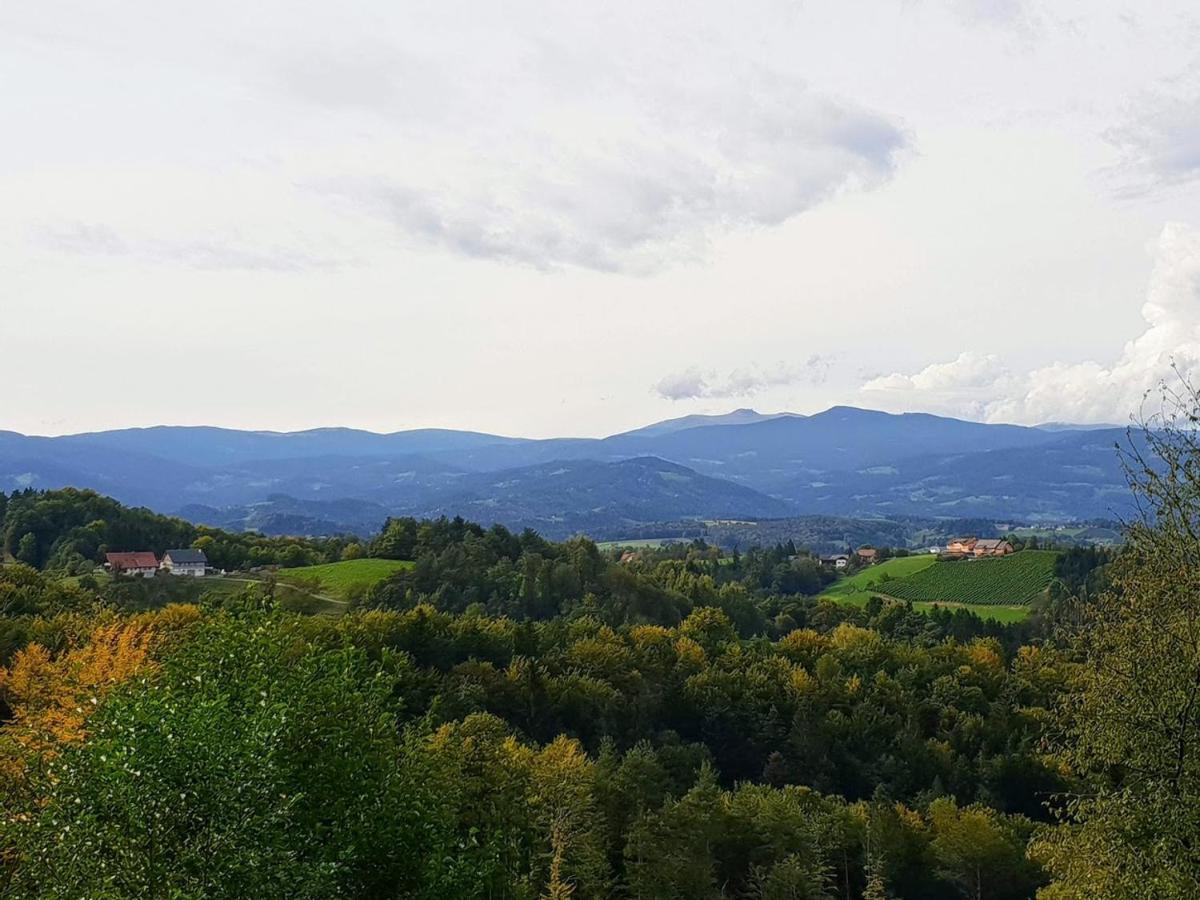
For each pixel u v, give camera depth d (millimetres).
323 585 115188
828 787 75812
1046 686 90688
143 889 13898
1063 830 21406
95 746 15031
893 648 103062
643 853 48375
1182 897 16422
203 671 18766
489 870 20312
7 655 52312
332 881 16141
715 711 83250
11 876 15484
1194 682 17984
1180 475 19641
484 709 70125
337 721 19875
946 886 61531
